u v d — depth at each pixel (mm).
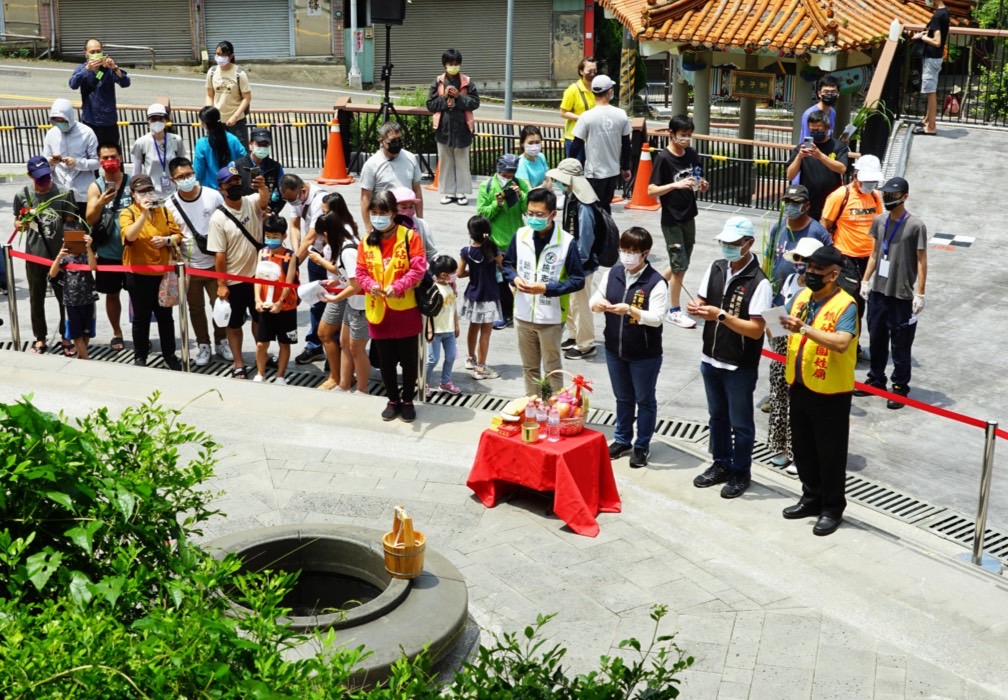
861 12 18188
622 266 7867
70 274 9820
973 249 13344
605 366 10289
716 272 7539
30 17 34125
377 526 7199
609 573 6734
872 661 5840
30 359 9867
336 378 9625
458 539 7113
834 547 7043
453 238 14148
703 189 11203
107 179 10102
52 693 2803
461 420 8875
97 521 3342
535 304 8312
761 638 6051
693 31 17797
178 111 19281
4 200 15914
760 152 16250
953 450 8773
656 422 9047
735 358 7457
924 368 10359
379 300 8367
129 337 11078
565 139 15398
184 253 9891
